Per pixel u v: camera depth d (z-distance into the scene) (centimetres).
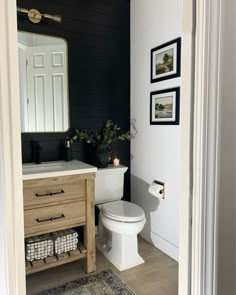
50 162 231
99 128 263
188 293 92
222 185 85
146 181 257
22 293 101
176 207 220
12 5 89
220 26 80
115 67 268
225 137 84
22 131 227
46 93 237
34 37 227
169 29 217
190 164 88
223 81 82
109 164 264
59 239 201
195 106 84
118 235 216
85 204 203
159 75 231
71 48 244
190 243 90
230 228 89
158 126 237
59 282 194
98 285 191
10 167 94
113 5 261
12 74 92
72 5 241
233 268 91
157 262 222
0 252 100
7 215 95
